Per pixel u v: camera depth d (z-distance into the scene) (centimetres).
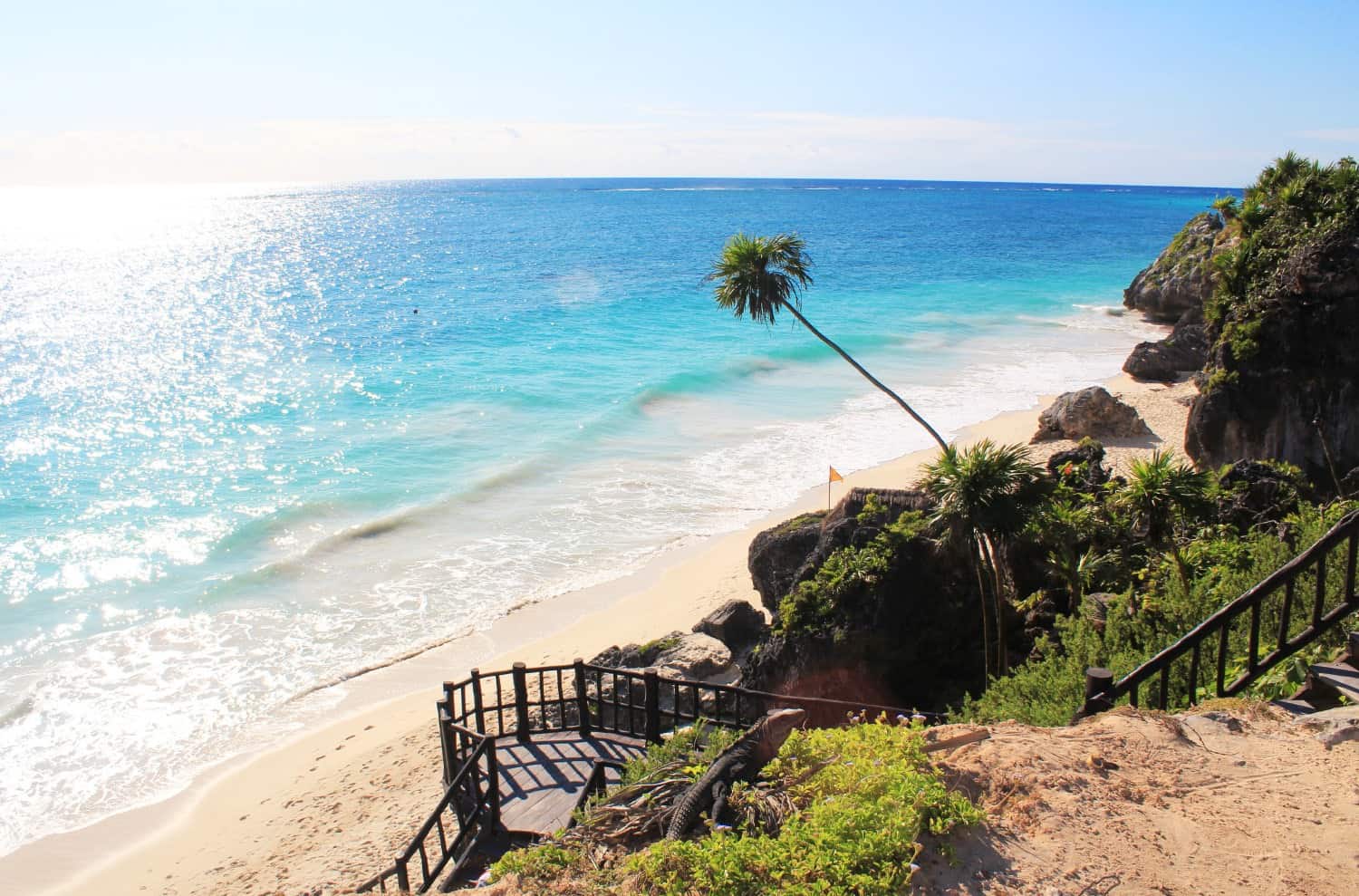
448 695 1194
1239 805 580
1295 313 2384
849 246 12150
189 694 2050
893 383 4706
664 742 1112
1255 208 2694
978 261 10394
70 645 2219
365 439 3759
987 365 5122
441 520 2977
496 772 1025
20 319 7056
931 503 1755
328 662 2183
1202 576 1556
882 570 1678
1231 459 2547
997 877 511
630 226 16200
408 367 5056
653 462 3522
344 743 1870
